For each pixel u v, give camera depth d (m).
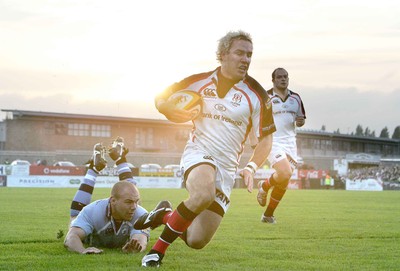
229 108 8.42
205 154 8.30
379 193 45.19
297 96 16.44
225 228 14.09
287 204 26.48
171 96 8.45
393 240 12.05
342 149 139.50
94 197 28.78
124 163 10.52
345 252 10.08
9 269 7.70
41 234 12.16
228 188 8.51
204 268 8.03
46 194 32.66
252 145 8.86
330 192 47.06
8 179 52.88
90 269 7.63
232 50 8.30
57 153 88.88
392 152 152.25
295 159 16.61
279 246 10.75
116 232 9.23
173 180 59.62
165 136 104.75
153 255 7.89
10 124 92.31
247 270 7.95
